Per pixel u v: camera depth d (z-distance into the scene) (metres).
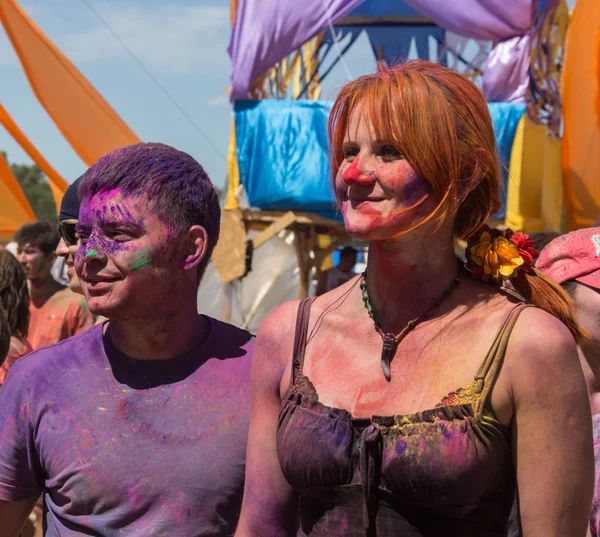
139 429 1.91
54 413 1.93
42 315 4.72
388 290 1.47
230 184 9.43
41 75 10.55
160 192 1.91
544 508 1.33
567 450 1.33
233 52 9.17
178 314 1.96
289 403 1.48
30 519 3.85
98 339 2.02
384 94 1.39
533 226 8.48
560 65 9.38
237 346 2.05
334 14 8.69
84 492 1.89
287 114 8.94
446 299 1.45
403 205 1.39
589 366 2.25
